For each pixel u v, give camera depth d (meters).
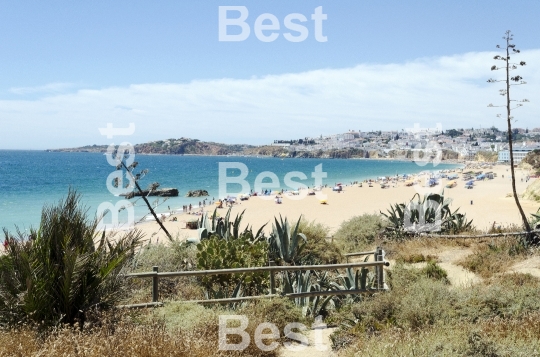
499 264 11.90
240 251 9.40
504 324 6.12
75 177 108.00
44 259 5.89
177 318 6.43
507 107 14.02
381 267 8.59
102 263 6.27
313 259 12.38
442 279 10.27
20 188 78.88
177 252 10.23
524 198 46.56
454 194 62.97
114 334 5.07
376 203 54.66
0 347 4.64
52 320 5.55
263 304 7.33
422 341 5.42
